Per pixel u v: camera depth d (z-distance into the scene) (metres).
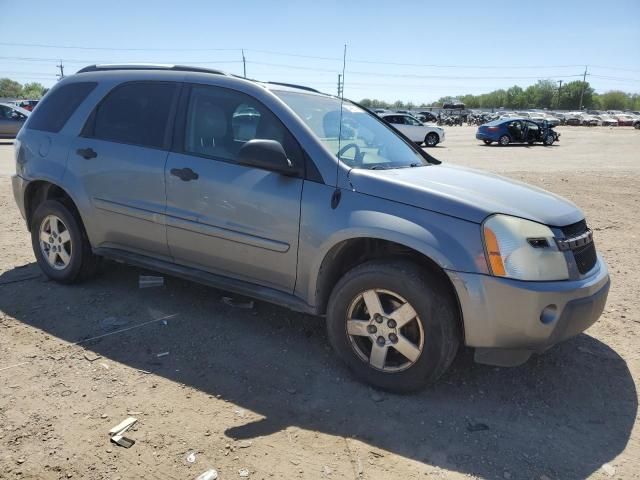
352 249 3.50
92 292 4.59
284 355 3.67
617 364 3.75
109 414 2.93
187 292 4.66
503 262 2.93
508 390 3.36
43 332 3.85
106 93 4.46
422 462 2.66
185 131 3.99
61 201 4.62
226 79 3.92
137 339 3.80
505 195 3.34
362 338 3.36
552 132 28.48
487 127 28.14
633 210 9.04
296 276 3.51
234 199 3.65
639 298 5.01
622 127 61.75
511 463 2.69
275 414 3.00
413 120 27.08
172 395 3.14
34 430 2.77
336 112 4.12
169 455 2.63
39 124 4.78
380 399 3.19
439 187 3.27
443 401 3.21
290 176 3.48
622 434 2.96
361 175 3.32
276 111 3.63
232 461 2.61
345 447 2.75
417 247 3.03
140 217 4.11
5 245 5.95
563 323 2.99
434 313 3.03
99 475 2.48
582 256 3.21
